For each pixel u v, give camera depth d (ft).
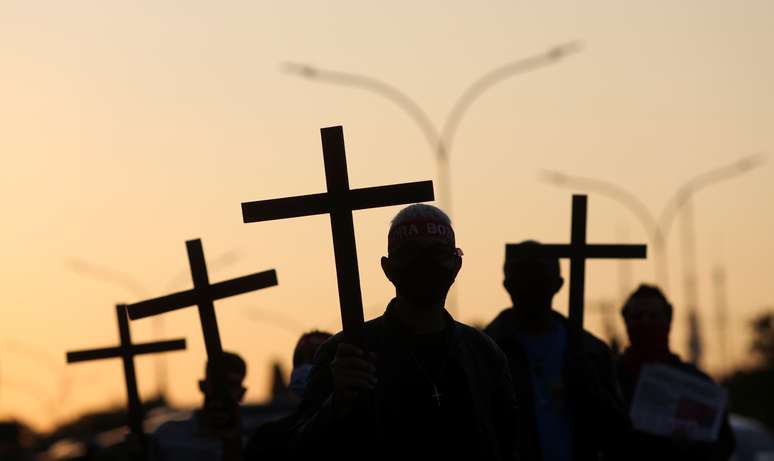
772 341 482.69
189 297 53.88
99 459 67.92
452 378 39.75
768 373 400.26
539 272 59.67
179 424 62.18
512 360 59.00
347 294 39.52
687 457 63.52
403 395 39.34
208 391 56.59
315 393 39.88
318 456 38.19
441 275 39.09
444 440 39.32
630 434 58.85
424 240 38.91
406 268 39.04
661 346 67.05
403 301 39.96
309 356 60.34
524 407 58.39
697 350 274.36
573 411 59.00
